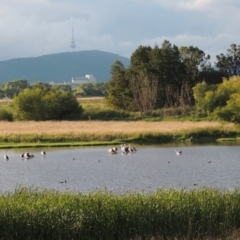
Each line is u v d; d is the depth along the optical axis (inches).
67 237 1534.2
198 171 3228.3
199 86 7667.3
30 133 5044.3
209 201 1656.0
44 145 4704.7
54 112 7332.7
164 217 1595.7
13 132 5098.4
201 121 6579.7
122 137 5083.7
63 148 4601.4
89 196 1644.9
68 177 3058.6
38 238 1530.5
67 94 7539.4
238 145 4650.6
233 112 5511.8
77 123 6264.8
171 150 4357.8
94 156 4025.6
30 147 4667.8
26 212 1537.9
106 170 3312.0
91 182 2881.4
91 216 1553.9
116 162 3681.1
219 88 7086.6
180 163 3590.1
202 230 1611.7
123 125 5885.8
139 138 5059.1
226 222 1630.2
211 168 3344.0
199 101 7278.5
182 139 5093.5
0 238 1513.3
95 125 5900.6
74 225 1536.7
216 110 5733.3
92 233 1553.9
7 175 3161.9
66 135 5034.5
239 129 5408.5
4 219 1519.4
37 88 7667.3
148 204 1610.5
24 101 7268.7
